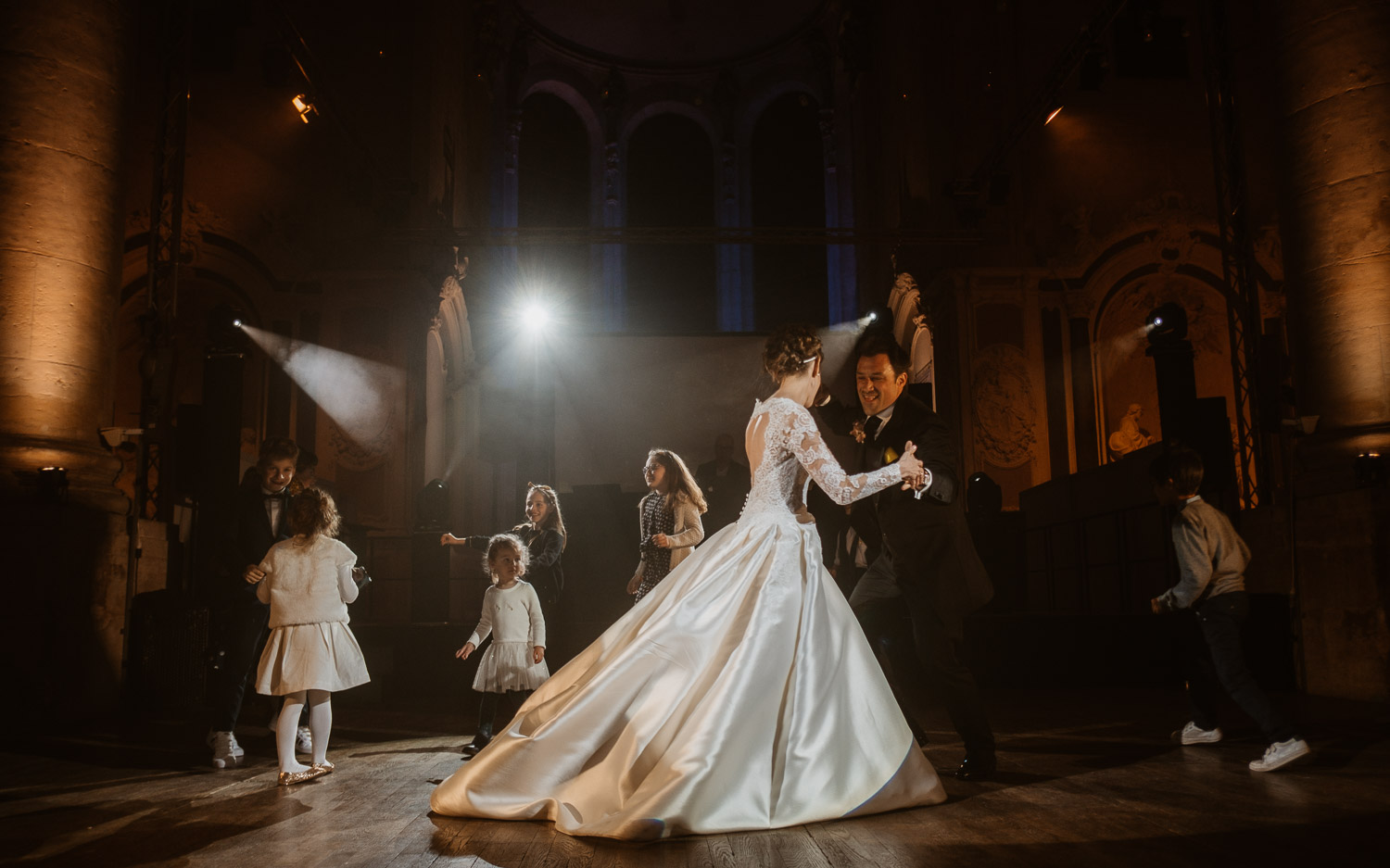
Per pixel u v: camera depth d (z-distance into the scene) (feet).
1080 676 24.72
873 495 12.16
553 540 17.71
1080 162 43.52
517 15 67.15
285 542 13.12
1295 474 22.90
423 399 43.27
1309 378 22.82
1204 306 42.96
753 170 71.51
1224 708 19.39
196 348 42.24
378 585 40.88
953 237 42.96
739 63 72.18
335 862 8.38
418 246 43.73
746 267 70.08
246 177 42.09
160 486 26.18
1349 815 9.73
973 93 44.83
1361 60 22.13
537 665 15.05
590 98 71.77
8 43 21.67
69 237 21.85
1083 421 42.22
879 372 12.22
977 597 11.76
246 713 21.06
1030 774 12.04
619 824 8.64
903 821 9.44
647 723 9.40
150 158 40.22
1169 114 43.65
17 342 21.13
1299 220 23.04
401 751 15.31
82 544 21.01
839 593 10.25
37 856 8.79
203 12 37.60
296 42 35.27
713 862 7.97
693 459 58.59
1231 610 12.82
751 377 59.52
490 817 9.72
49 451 21.15
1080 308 42.75
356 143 39.81
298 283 42.68
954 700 11.75
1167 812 9.86
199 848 9.04
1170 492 13.39
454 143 50.08
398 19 45.32
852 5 58.03
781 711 9.44
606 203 70.64
